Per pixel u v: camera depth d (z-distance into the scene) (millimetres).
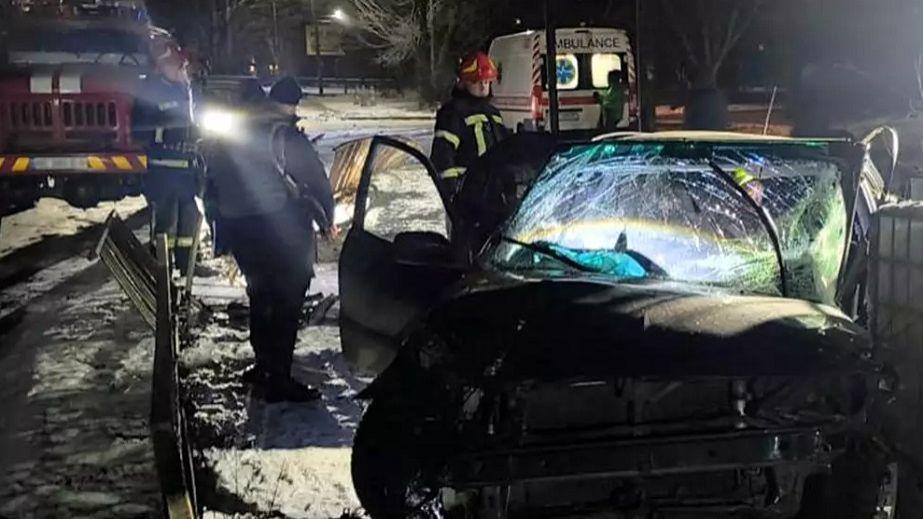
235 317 8570
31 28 12586
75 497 5070
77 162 11047
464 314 3988
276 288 6352
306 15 58969
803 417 3543
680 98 29609
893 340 4402
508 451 3445
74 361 7355
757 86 34875
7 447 5719
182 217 10695
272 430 5844
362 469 3664
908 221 4293
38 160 11055
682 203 5172
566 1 30703
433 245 5184
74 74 11391
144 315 7242
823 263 4832
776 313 3838
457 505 3711
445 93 41406
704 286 4383
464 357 3691
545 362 3566
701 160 5113
